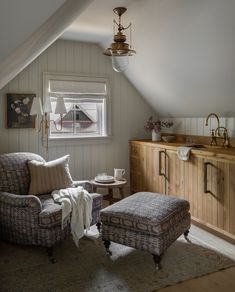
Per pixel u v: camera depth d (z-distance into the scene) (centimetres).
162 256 261
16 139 389
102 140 444
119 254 271
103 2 271
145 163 425
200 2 245
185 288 217
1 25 134
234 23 242
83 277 232
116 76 446
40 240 260
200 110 386
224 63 288
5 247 285
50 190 312
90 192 333
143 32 331
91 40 405
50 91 402
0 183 301
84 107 437
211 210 311
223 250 278
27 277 232
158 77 390
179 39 303
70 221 272
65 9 156
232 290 215
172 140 429
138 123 469
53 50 400
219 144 363
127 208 261
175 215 261
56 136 421
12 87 381
